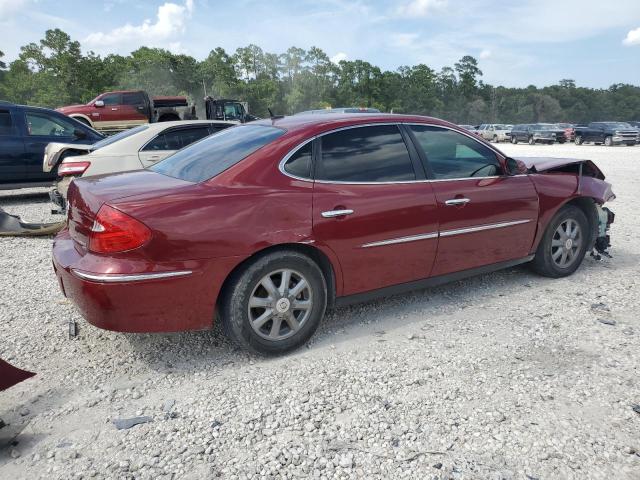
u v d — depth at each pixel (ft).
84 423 9.00
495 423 8.84
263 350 11.09
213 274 10.18
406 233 12.55
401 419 8.98
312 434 8.60
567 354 11.32
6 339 12.32
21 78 326.03
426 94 453.99
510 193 14.47
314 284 11.45
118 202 9.80
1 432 8.76
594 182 16.72
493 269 14.85
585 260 18.72
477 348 11.65
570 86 552.41
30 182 33.22
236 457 8.05
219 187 10.62
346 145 12.13
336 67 428.56
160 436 8.59
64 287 10.66
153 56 375.04
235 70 413.80
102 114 69.10
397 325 13.03
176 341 12.18
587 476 7.58
